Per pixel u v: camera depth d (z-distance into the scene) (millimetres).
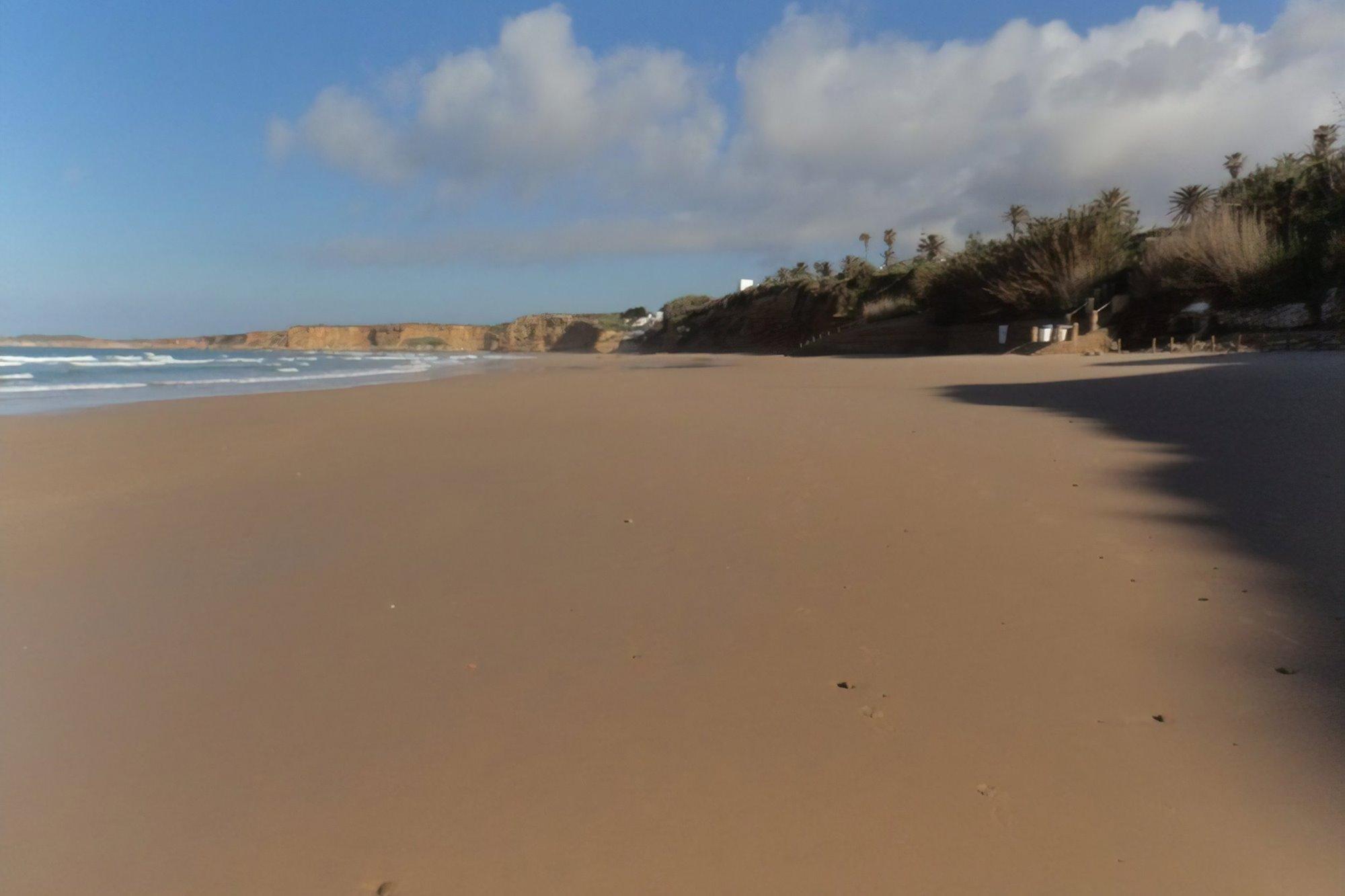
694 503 5957
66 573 4594
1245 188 31125
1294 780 2309
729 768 2479
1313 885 1911
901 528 5078
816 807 2279
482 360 65062
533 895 1952
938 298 44219
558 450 8734
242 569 4625
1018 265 37719
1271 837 2090
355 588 4258
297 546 5082
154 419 12508
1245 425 7836
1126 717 2693
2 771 2570
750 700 2914
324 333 153875
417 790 2410
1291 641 3152
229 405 15391
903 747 2570
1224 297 28109
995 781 2373
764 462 7566
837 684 3012
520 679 3129
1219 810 2203
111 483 7238
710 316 93188
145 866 2100
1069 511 5301
